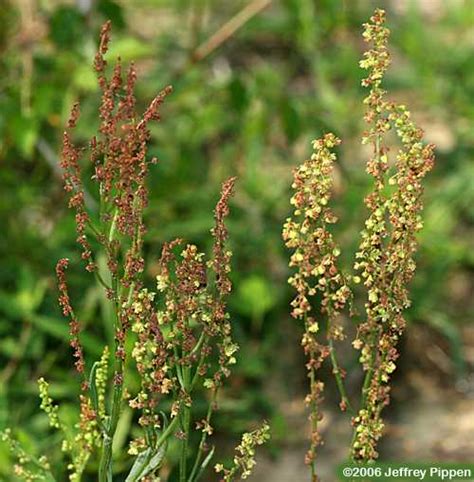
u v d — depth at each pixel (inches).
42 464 107.8
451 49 260.5
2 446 148.5
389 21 263.4
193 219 190.7
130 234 93.7
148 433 97.4
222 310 94.9
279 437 183.0
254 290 187.2
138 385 152.9
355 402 192.4
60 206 202.7
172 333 95.3
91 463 149.9
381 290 94.8
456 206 229.6
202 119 204.4
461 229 233.0
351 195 203.2
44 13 207.2
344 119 235.0
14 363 175.8
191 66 206.5
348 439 185.2
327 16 246.2
